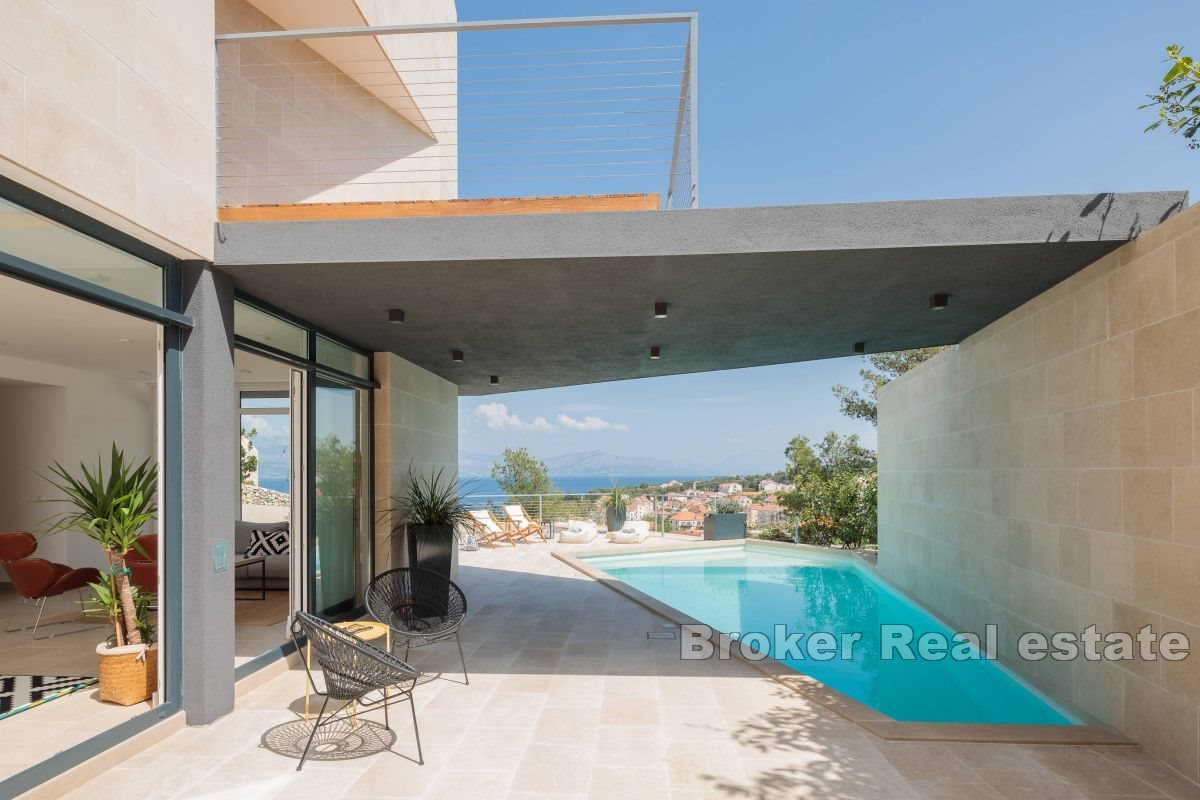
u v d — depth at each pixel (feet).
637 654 18.95
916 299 16.98
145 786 10.99
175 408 13.38
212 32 13.88
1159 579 12.07
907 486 28.73
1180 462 11.49
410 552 24.02
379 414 23.79
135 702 13.78
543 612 24.59
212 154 13.70
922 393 26.58
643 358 25.85
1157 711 12.10
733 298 16.69
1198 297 11.05
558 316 18.51
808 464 55.52
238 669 15.56
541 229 13.41
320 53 25.31
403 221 13.51
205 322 13.51
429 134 31.89
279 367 28.07
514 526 47.88
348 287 15.31
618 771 11.59
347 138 26.78
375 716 14.14
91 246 11.41
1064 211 12.83
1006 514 18.86
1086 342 14.49
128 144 11.40
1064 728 13.28
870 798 10.64
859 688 18.02
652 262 13.75
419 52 29.19
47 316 18.94
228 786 11.01
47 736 12.16
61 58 10.12
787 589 33.14
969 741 12.76
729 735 13.14
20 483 29.17
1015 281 15.46
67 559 29.01
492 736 13.10
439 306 17.20
